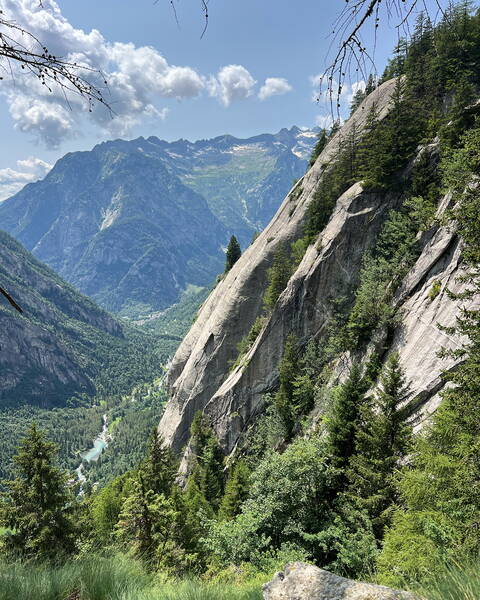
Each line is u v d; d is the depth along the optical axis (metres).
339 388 31.02
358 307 39.41
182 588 6.24
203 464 58.31
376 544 18.45
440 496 13.42
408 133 48.03
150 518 20.91
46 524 19.39
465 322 14.95
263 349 57.62
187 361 83.62
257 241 86.75
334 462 24.22
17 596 5.61
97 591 6.09
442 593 4.16
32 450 20.91
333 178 60.75
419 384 27.70
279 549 19.31
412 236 39.91
